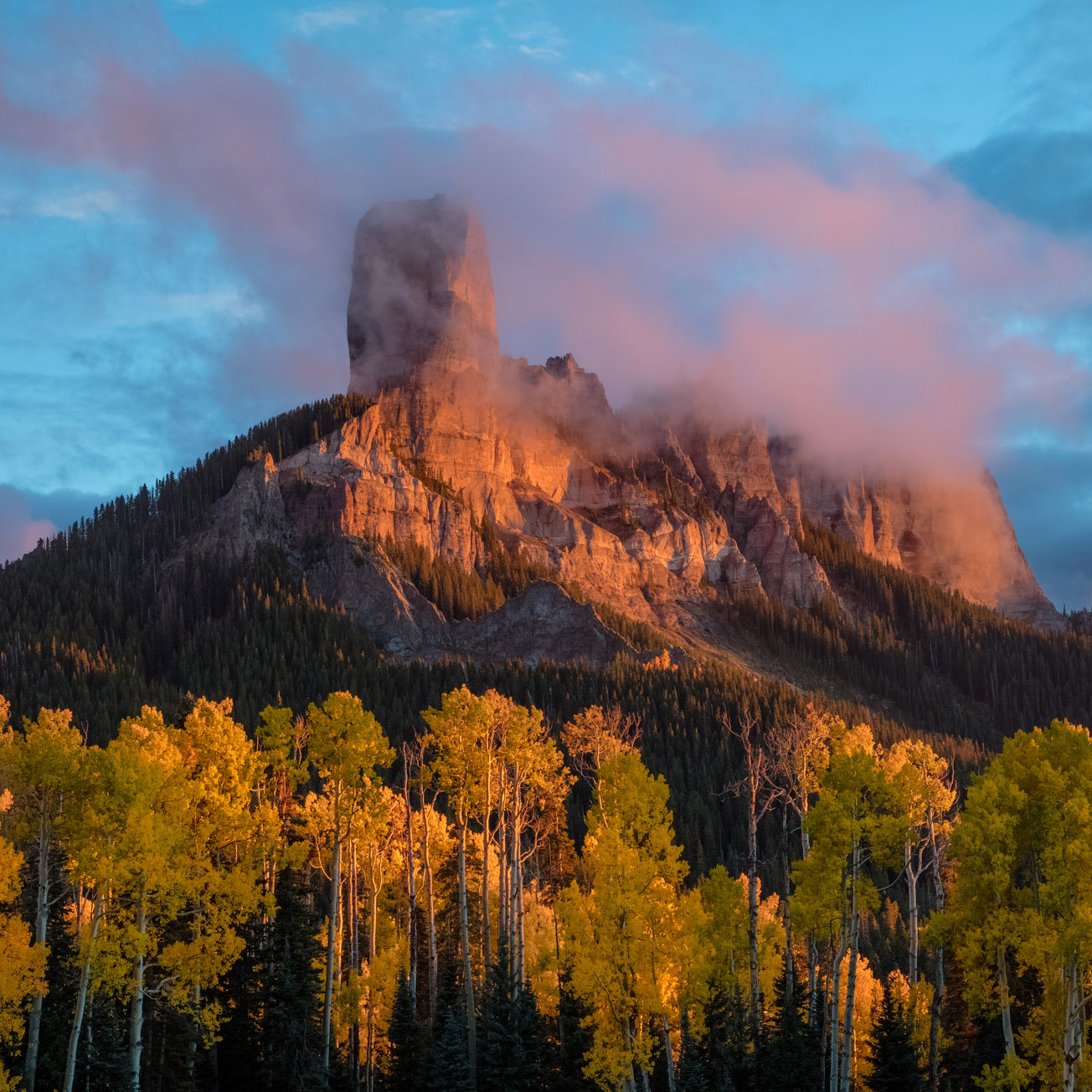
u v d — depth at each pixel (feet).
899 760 200.95
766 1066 178.19
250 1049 185.26
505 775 201.16
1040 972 153.38
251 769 189.67
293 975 186.80
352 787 180.96
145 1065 174.70
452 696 195.52
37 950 145.18
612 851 160.25
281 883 192.85
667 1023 162.09
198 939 160.86
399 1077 189.98
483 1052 180.96
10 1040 146.61
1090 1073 139.64
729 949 186.60
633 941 157.17
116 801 152.46
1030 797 152.66
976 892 150.82
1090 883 141.18
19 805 167.02
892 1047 174.29
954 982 202.59
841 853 159.84
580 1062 186.91
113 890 155.33
